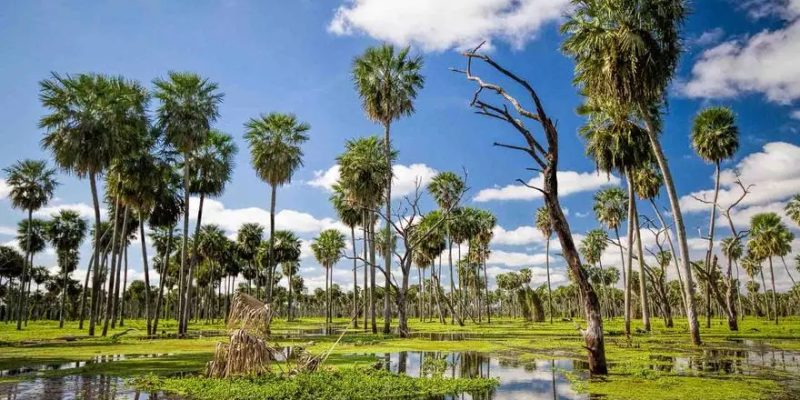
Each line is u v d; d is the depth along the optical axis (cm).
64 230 6303
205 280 8969
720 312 8725
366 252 4769
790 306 11844
